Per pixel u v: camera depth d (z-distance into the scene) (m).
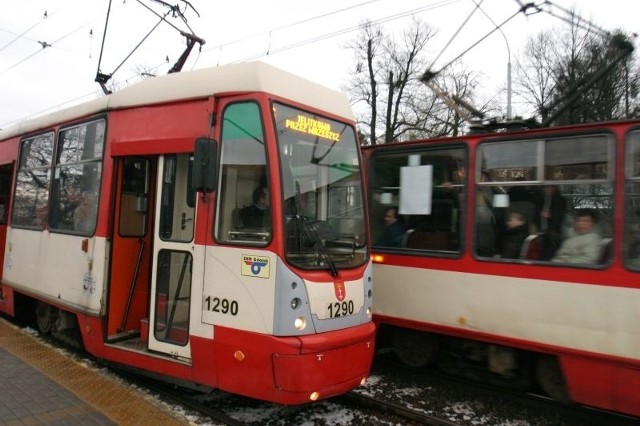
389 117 28.91
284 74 4.68
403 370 6.59
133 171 5.64
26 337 6.59
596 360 4.80
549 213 5.21
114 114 5.50
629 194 4.72
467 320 5.67
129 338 5.43
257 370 4.11
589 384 4.86
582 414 5.24
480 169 5.75
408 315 6.18
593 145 4.98
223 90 4.56
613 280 4.72
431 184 6.16
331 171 4.86
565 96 6.40
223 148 4.50
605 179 4.87
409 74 28.53
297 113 4.61
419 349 6.37
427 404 5.50
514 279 5.34
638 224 4.66
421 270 6.09
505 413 5.36
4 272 7.57
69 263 5.93
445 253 5.92
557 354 5.05
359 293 4.73
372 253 6.57
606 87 19.27
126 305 5.54
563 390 5.23
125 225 5.56
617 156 4.81
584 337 4.84
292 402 4.01
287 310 4.09
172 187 4.93
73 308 5.73
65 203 6.23
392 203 6.53
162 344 4.80
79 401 4.53
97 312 5.36
